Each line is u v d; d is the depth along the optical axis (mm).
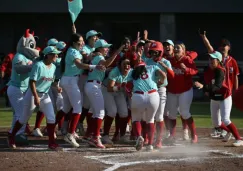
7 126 35156
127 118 28188
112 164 22172
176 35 65688
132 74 24906
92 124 26859
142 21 67125
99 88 26344
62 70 26422
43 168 21391
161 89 26078
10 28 67750
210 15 66750
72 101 26297
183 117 27453
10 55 36312
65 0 61188
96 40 28438
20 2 61250
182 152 25047
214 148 26156
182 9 60844
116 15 67125
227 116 26859
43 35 67750
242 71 57781
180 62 27156
